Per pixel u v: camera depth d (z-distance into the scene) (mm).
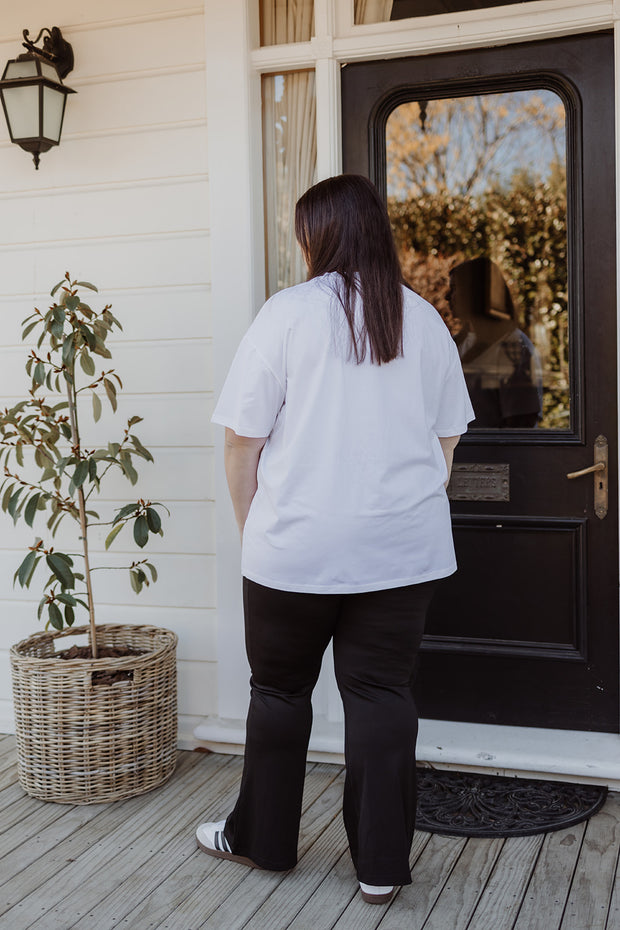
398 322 1779
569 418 2727
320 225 1844
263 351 1783
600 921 1871
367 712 1877
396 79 2721
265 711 1962
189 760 2777
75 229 2926
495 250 2914
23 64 2730
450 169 2865
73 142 2908
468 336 2955
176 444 2869
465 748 2602
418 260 3018
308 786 2557
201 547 2871
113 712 2451
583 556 2688
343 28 2699
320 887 2023
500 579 2777
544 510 2723
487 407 2873
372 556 1789
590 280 2625
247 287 2752
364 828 1888
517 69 2627
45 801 2500
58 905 1972
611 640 2686
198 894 2006
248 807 2055
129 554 2941
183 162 2809
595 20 2490
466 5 2609
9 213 2986
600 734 2697
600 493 2660
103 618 2982
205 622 2885
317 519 1775
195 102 2783
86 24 2867
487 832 2238
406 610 1845
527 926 1859
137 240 2865
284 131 2834
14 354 3018
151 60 2816
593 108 2582
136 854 2189
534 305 2877
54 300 2959
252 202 2750
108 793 2479
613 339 2619
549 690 2746
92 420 2949
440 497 1874
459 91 2705
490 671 2797
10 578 3066
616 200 2545
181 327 2842
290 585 1804
